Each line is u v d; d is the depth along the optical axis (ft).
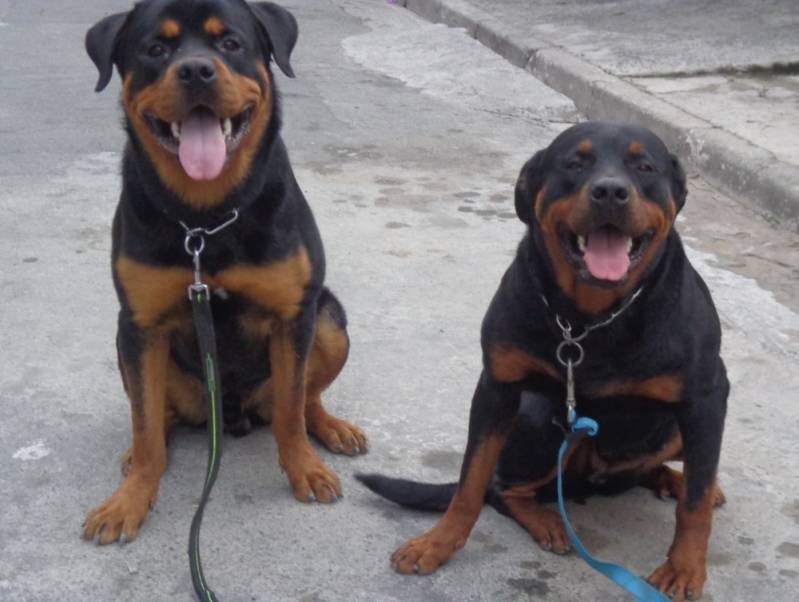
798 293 8.09
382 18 19.99
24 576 4.92
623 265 4.52
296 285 5.41
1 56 15.84
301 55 16.25
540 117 13.12
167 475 5.77
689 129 11.07
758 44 14.49
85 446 5.99
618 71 13.65
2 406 6.36
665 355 4.66
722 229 9.45
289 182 5.49
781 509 5.49
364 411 6.43
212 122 5.14
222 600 4.79
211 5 5.25
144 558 5.08
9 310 7.63
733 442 6.08
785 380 6.78
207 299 5.17
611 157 4.75
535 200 4.98
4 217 9.42
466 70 14.78
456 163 11.19
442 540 5.04
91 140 11.71
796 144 10.52
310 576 4.97
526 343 4.79
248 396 6.02
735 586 4.91
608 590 4.92
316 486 5.58
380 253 8.78
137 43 5.30
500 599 4.83
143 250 5.20
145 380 5.35
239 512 5.46
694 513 4.82
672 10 17.22
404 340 7.31
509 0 19.30
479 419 4.97
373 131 12.28
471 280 8.29
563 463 5.16
